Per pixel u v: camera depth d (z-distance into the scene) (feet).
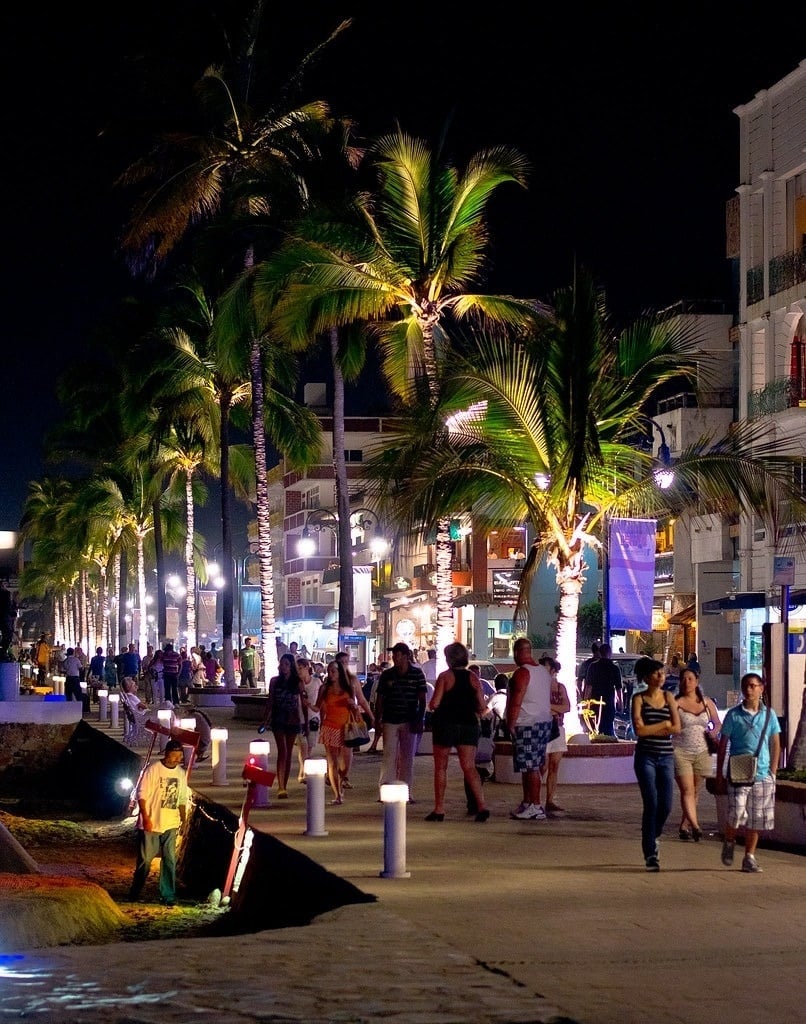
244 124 134.21
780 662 61.82
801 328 127.44
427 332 98.63
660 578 178.29
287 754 63.77
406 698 59.67
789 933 30.78
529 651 55.01
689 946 29.27
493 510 73.10
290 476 342.85
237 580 306.35
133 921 49.65
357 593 187.32
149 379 168.96
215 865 58.13
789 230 128.98
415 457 69.87
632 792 64.64
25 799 117.91
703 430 168.86
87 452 245.24
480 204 98.02
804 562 122.93
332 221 97.81
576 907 34.01
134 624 352.28
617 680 81.20
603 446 72.64
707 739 47.70
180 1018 22.50
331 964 27.02
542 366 69.97
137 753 99.66
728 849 40.86
